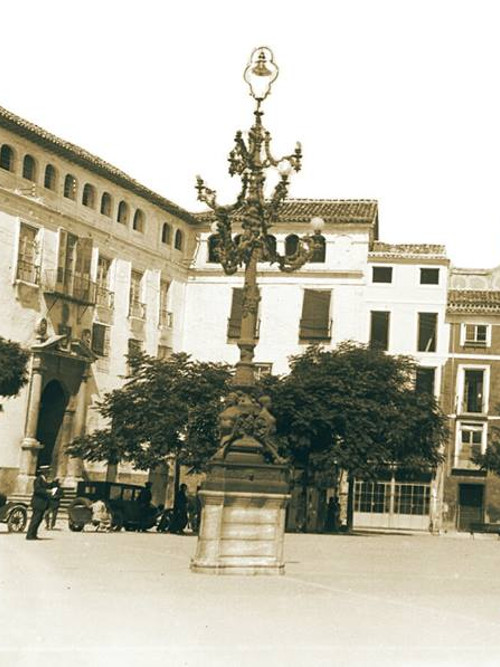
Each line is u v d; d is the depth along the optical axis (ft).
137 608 42.45
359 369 147.95
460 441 193.06
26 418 150.92
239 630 37.47
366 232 194.49
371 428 138.31
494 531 181.98
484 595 55.01
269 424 63.77
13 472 148.36
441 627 40.47
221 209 71.20
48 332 155.84
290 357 158.10
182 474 184.44
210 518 60.95
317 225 72.90
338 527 159.22
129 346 178.50
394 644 35.78
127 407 133.59
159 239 189.26
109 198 173.68
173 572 60.44
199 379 133.69
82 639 34.45
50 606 42.19
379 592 54.19
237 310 195.93
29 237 152.56
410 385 191.31
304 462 143.23
